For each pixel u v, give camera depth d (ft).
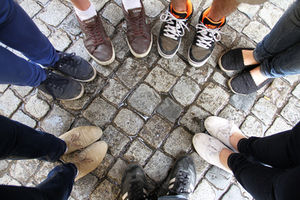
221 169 5.43
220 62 5.68
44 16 5.93
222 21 5.05
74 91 5.25
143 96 5.64
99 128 5.42
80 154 5.32
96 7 5.96
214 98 5.69
